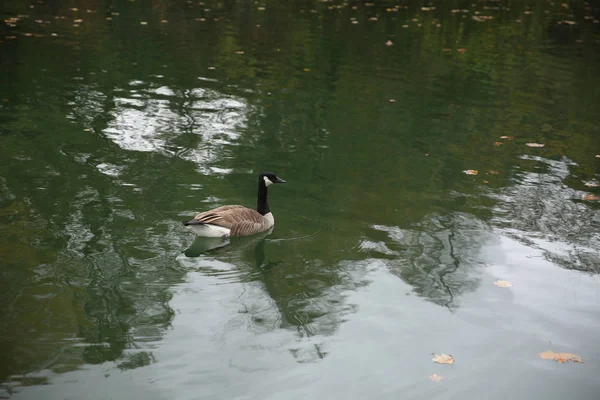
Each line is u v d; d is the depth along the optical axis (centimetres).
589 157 1195
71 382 530
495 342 622
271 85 1575
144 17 2319
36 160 1034
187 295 687
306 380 551
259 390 534
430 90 1605
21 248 761
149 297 678
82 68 1622
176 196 936
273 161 1102
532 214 939
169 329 620
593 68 1930
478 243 841
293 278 737
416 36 2250
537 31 2477
